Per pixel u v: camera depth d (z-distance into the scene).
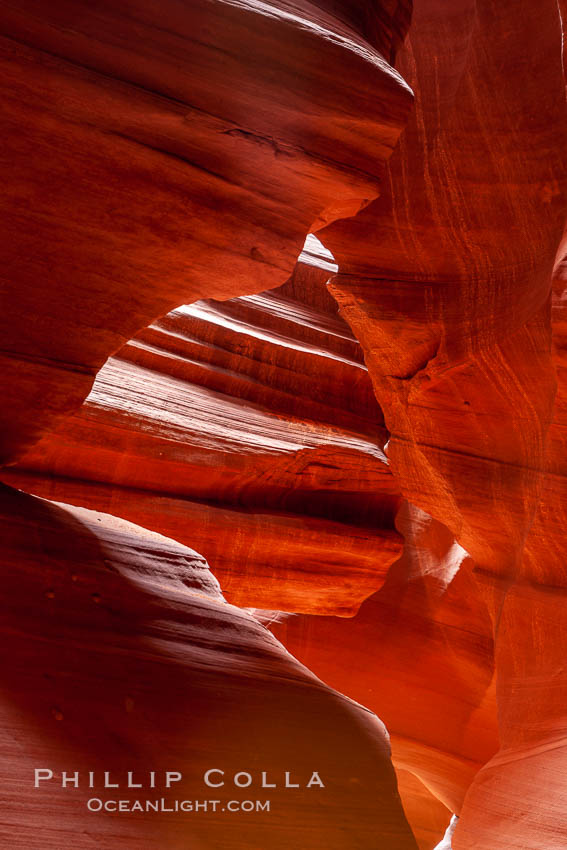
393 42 6.31
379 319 9.54
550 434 7.48
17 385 4.07
